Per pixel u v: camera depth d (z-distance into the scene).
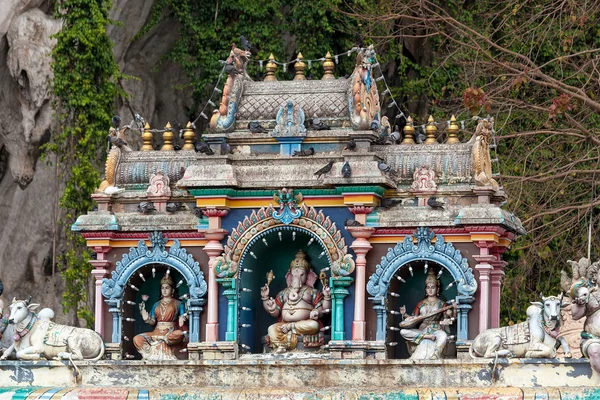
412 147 28.44
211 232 28.20
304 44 48.25
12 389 27.28
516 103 42.22
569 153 43.25
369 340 27.58
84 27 44.94
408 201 28.00
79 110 45.34
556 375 25.77
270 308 28.91
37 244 48.06
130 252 28.91
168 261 28.70
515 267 43.16
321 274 28.52
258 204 28.28
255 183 28.09
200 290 28.41
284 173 28.12
